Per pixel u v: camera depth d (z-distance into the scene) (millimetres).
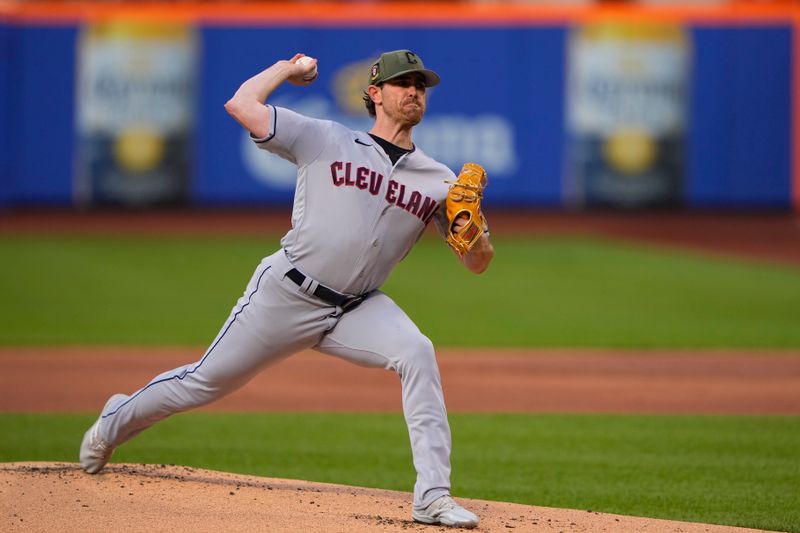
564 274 70438
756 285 66188
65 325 51250
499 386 37844
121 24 98750
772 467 25656
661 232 93250
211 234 90250
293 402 34844
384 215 18516
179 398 19609
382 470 25281
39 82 98688
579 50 98750
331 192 18359
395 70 18453
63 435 29016
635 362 43062
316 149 18344
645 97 99250
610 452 27500
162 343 46594
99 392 36000
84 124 99250
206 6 99562
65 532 17266
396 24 97938
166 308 56531
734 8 98750
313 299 18703
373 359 18812
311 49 98312
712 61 98875
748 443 28562
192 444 27969
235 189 99500
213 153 99438
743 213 100312
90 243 84188
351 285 18672
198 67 99062
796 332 50625
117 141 99562
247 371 19297
